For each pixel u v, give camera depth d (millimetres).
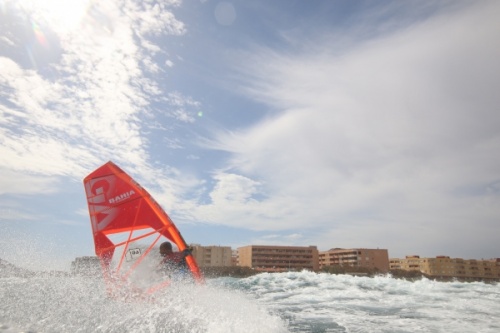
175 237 6301
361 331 4855
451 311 6766
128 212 6293
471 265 122000
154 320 4031
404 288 12086
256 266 112188
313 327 5059
